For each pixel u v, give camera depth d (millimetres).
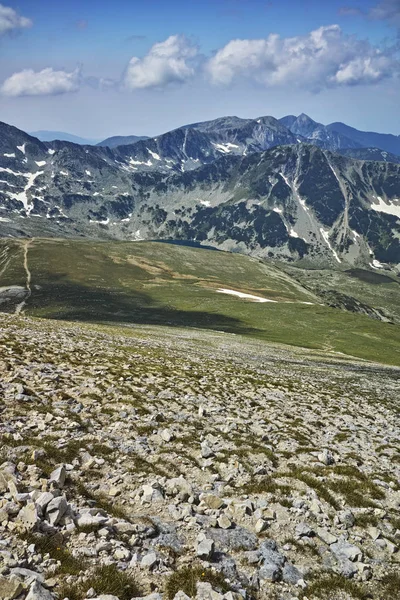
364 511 14508
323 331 142375
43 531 9453
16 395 19203
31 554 8609
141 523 11188
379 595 10523
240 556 10844
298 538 12094
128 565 9242
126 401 22453
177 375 34219
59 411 18531
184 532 11242
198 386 31266
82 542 9539
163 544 10430
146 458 15867
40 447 14125
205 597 8727
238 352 72875
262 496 14391
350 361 92500
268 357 72312
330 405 34344
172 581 9047
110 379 26906
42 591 7504
